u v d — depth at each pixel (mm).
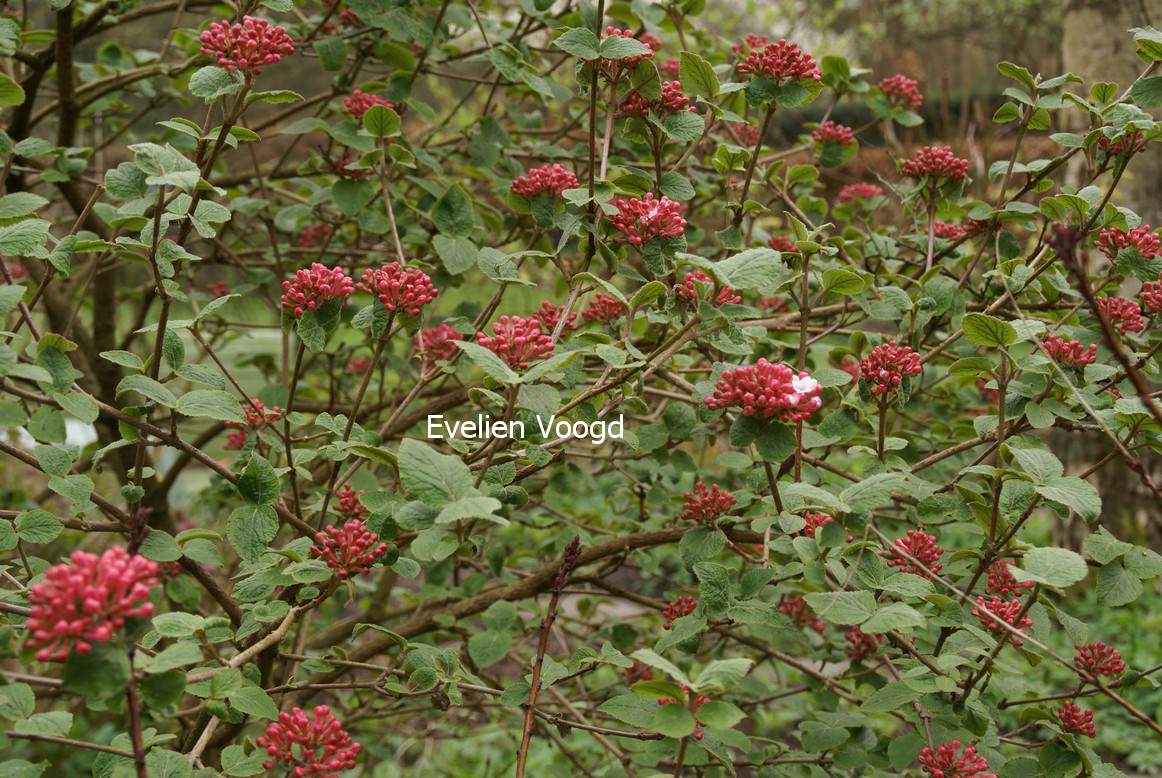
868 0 13531
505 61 2705
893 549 1893
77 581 1161
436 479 1427
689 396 2760
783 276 2158
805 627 3289
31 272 3508
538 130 3732
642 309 2441
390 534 1824
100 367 3715
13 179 3373
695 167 3596
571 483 2998
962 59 14086
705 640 3645
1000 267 2352
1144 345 2461
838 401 2965
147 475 1983
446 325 2676
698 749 2016
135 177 1899
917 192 2869
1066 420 2209
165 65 3473
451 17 3350
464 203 2525
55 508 4918
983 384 3191
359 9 2773
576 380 2041
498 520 1306
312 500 2863
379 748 4016
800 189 3697
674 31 3201
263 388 2875
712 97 2363
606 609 5484
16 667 3521
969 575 2133
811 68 2287
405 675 2330
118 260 3777
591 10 2873
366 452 1736
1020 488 1905
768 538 2098
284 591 2096
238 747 1761
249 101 1877
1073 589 7211
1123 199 5820
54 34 3312
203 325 4047
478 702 3510
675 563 4059
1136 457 1929
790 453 1682
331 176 3441
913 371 2090
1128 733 5828
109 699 1339
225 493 3613
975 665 1934
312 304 1822
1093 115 2389
